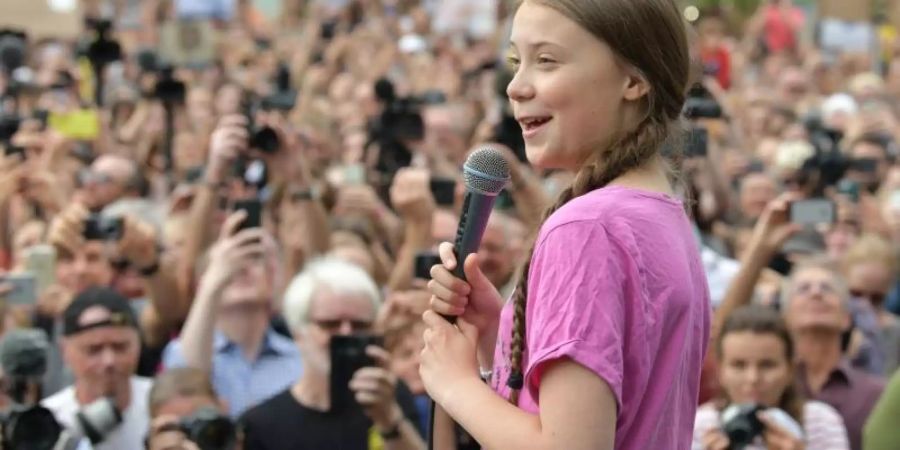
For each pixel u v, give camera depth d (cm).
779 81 2973
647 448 445
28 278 1170
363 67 2702
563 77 453
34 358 848
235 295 1110
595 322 427
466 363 467
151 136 1930
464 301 485
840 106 2602
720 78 2522
